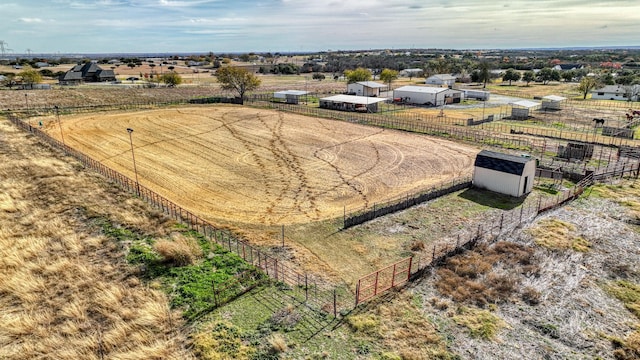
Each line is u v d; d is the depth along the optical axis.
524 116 70.62
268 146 51.72
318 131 60.62
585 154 44.16
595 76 122.38
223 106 83.19
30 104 77.94
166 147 51.00
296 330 17.75
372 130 61.22
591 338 17.47
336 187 36.81
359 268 23.25
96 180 36.69
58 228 26.97
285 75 176.75
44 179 36.16
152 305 18.95
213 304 19.41
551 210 31.09
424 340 17.22
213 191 35.84
